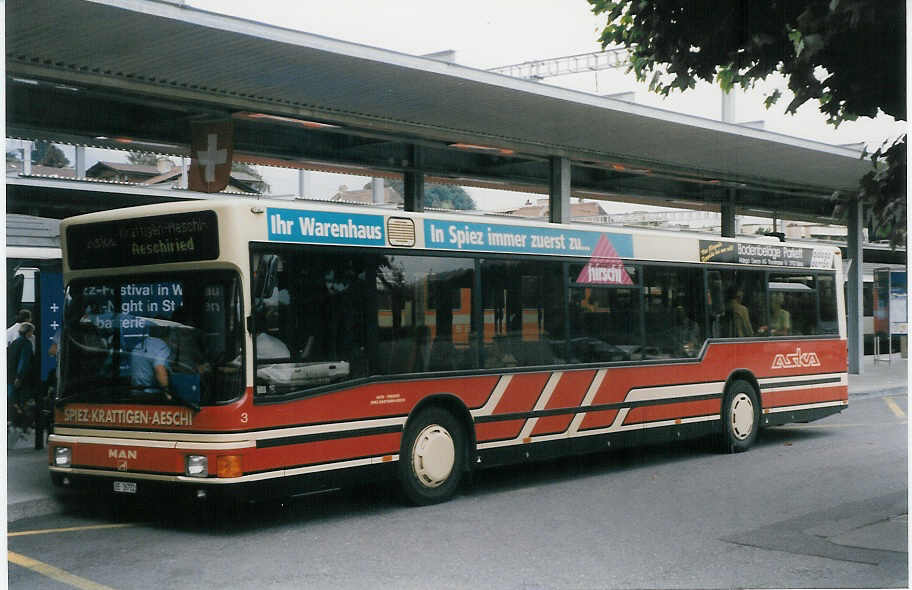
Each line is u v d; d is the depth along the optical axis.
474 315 10.20
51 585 6.56
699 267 13.21
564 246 11.31
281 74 13.30
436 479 9.67
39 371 12.29
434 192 28.61
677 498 9.98
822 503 9.64
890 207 7.52
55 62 12.07
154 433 8.28
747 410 13.76
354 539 8.03
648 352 12.31
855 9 6.82
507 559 7.30
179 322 8.34
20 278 14.14
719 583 6.62
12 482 10.08
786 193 26.73
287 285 8.52
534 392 10.74
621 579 6.71
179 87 13.38
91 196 17.58
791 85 7.79
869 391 23.09
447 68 14.05
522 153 19.52
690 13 8.48
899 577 6.77
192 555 7.46
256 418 8.13
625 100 18.41
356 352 9.02
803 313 14.97
